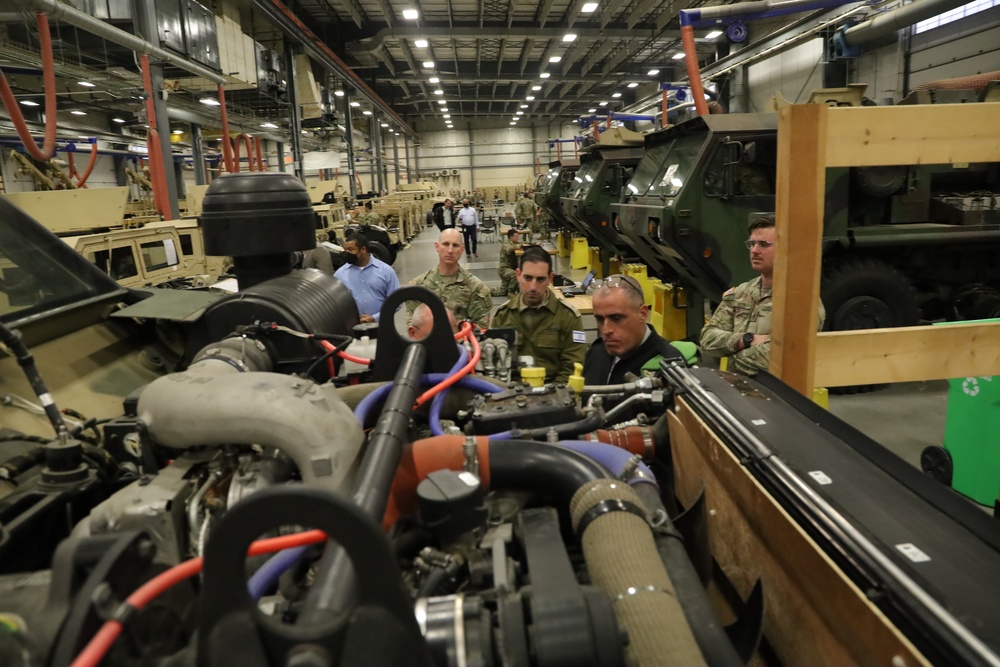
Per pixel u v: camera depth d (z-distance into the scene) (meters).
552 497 1.23
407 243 18.48
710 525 1.37
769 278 3.49
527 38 16.44
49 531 1.12
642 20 15.98
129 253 5.50
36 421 1.45
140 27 6.28
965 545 0.90
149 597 0.70
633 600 0.86
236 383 1.21
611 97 26.39
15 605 0.75
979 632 0.72
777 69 14.59
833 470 1.12
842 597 0.87
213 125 12.16
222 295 2.21
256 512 0.63
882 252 5.64
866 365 1.81
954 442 3.23
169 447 1.25
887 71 11.52
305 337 1.86
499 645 0.78
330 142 19.38
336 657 0.64
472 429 1.48
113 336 1.96
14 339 1.12
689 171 6.07
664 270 7.75
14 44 5.78
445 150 35.03
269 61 10.91
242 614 0.65
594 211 10.10
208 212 2.27
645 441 1.59
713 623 0.92
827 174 5.34
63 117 14.64
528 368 1.96
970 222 5.45
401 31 15.43
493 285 10.54
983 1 9.46
